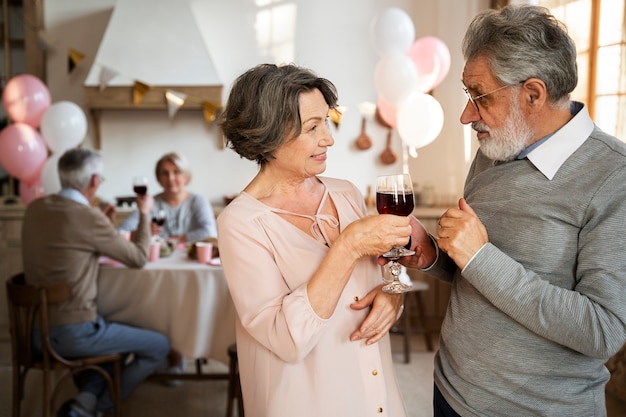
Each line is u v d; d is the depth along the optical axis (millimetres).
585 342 1207
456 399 1421
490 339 1345
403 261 1577
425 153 4789
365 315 1416
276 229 1361
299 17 4758
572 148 1281
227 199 4727
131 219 3928
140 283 3004
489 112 1320
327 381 1341
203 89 4453
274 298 1309
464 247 1267
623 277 1200
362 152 4863
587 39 3449
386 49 3969
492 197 1368
